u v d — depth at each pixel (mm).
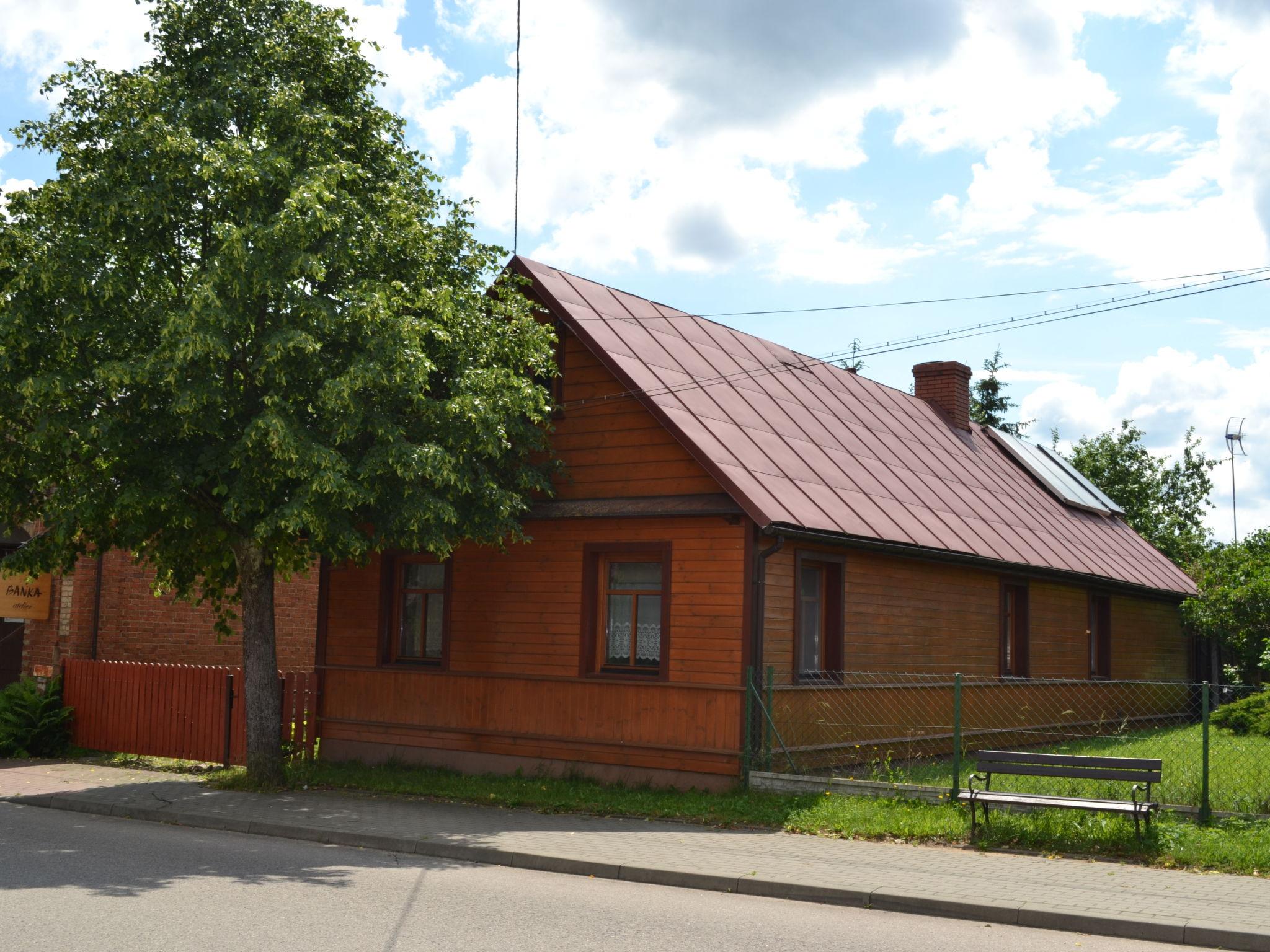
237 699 18719
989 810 12227
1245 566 28281
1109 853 10844
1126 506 47844
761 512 14727
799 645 15969
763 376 20484
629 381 16328
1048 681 19844
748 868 10352
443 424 14469
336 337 14078
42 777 17484
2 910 8594
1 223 13633
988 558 19500
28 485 15023
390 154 16062
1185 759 17531
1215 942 8164
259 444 13680
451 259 16031
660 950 7719
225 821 13133
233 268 13258
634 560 16422
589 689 16281
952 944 8086
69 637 22234
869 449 20938
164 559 16812
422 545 15195
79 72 14625
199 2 15039
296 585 25922
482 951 7574
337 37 15641
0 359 13148
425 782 15945
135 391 13906
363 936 7902
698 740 15195
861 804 13148
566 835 12031
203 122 14336
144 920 8281
